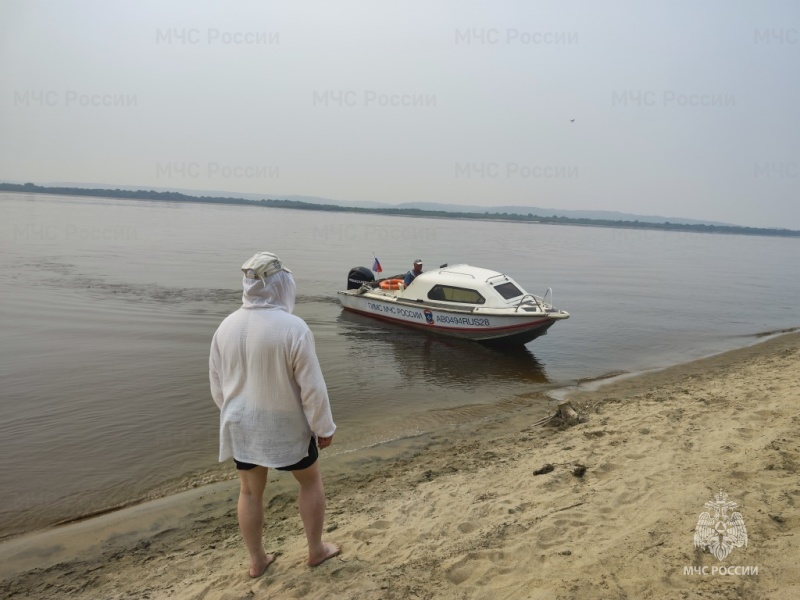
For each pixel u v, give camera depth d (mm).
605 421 7801
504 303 14367
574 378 11633
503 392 10484
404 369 12094
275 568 3814
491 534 4207
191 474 6766
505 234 105438
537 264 42562
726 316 21219
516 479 5711
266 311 3145
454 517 4785
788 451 5195
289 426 3223
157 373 10938
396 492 5805
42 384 10125
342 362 12500
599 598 3141
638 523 4145
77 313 16531
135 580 4367
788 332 17984
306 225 100812
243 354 3141
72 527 5480
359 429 8359
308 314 17859
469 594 3359
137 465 7004
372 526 4695
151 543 5082
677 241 123375
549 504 4812
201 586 3846
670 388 10086
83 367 11234
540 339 15711
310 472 3512
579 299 24375
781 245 142250
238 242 50094
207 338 13906
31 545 5125
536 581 3420
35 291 19875
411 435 8047
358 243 57031
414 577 3607
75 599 4176
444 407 9516
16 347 12617
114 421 8469
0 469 6863
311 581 3586
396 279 17641
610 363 13070
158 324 15391
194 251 38781
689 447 6027
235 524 5383
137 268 27766
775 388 8969
